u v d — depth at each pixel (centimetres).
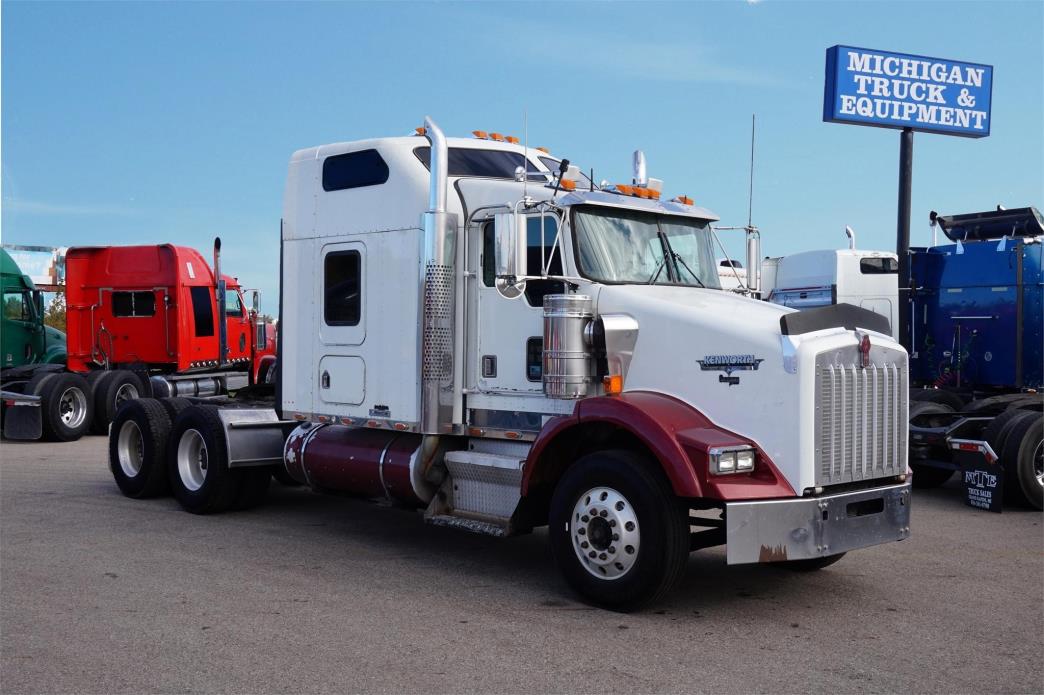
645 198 727
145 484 998
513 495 689
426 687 472
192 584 669
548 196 695
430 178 736
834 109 1405
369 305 788
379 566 733
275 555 767
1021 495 989
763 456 586
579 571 620
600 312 658
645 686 475
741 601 641
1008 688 476
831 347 593
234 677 484
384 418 771
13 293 1798
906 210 1456
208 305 1844
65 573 695
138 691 465
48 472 1224
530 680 482
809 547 579
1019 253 1143
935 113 1467
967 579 703
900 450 645
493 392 714
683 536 589
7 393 1559
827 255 1800
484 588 668
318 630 564
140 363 1780
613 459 604
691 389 619
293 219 862
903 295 1257
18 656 514
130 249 1781
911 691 471
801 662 513
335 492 845
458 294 737
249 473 938
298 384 856
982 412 1073
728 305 655
